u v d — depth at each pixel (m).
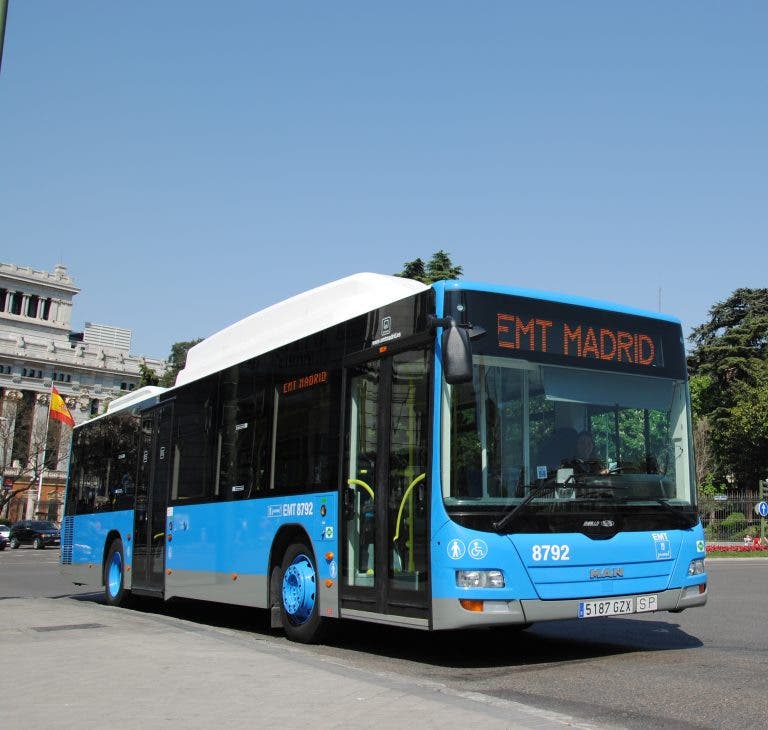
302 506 9.70
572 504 7.79
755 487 60.38
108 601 15.50
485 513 7.47
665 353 8.89
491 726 5.21
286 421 10.30
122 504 15.43
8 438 86.81
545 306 8.30
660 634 10.51
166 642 8.98
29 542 55.81
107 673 7.12
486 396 7.76
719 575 23.09
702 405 72.12
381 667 8.09
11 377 106.75
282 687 6.45
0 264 115.00
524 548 7.48
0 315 113.50
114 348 117.56
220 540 11.56
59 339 119.12
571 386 8.19
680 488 8.56
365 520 8.63
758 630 10.86
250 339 11.87
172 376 75.00
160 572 13.45
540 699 6.47
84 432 18.14
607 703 6.33
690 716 5.92
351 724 5.29
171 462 13.52
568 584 7.59
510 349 8.00
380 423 8.55
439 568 7.46
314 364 9.88
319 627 9.46
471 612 7.29
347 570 8.84
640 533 8.09
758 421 58.22
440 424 7.70
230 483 11.47
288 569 9.91
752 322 72.75
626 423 8.39
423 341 8.07
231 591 11.12
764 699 6.44
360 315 9.18
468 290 8.00
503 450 7.69
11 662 7.73
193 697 6.15
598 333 8.51
